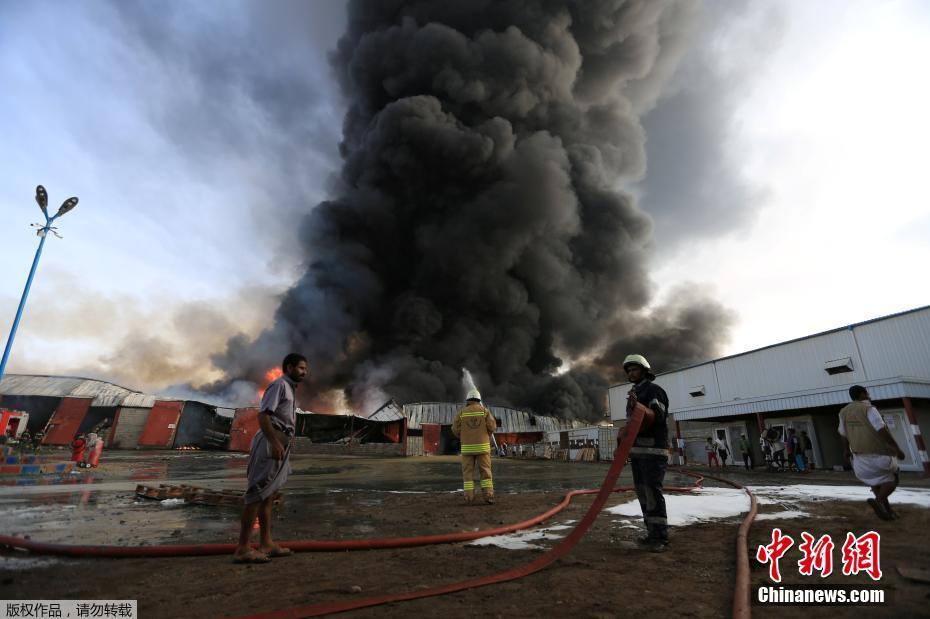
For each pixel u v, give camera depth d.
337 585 2.63
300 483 10.52
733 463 20.66
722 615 2.10
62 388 30.83
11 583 2.73
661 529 3.49
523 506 6.20
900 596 2.30
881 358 17.84
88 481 9.77
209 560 3.27
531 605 2.24
